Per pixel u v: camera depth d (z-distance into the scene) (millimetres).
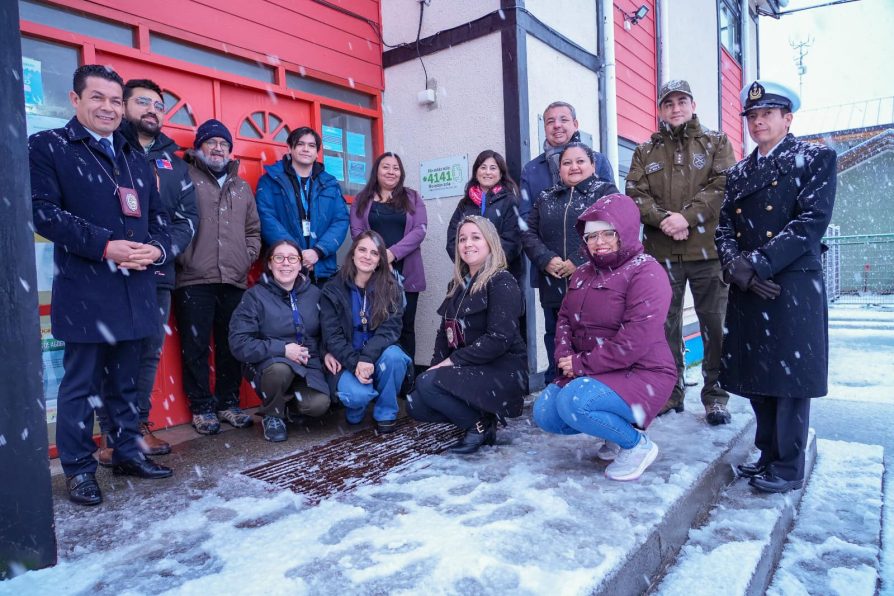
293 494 2477
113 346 2635
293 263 3455
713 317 3393
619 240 2592
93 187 2482
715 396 3391
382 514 2203
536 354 4539
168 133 3658
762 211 2727
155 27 3541
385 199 4340
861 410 4684
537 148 4664
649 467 2641
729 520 2484
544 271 3684
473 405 2889
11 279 1845
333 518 2186
